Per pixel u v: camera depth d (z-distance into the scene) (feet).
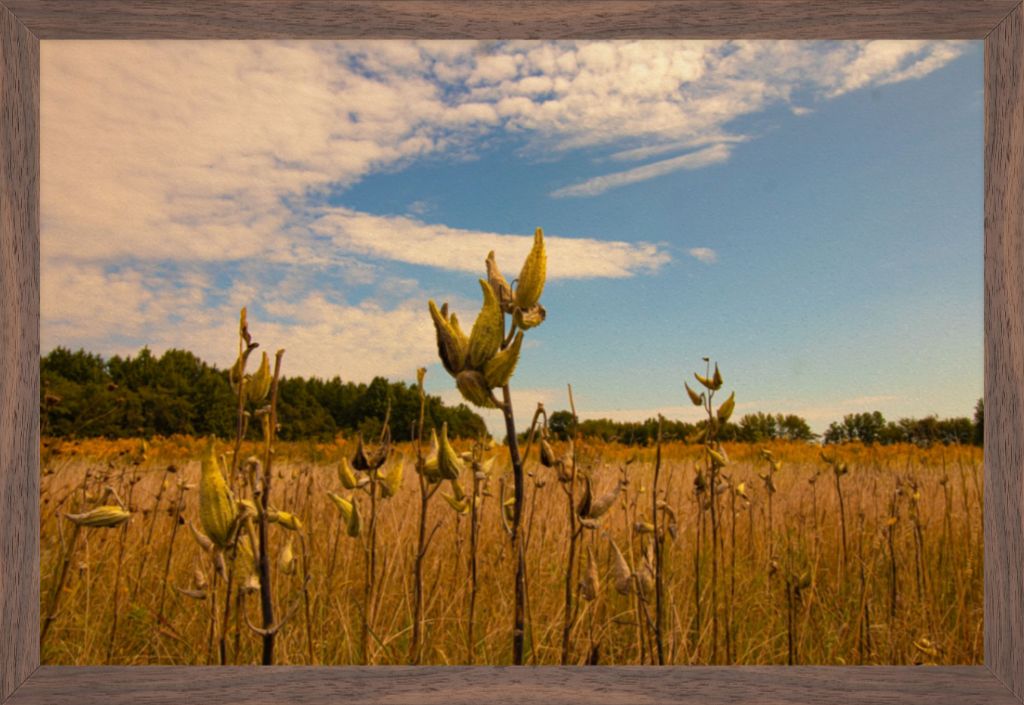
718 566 7.52
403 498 7.25
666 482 7.20
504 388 2.24
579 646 5.65
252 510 2.60
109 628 6.39
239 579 3.16
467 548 6.77
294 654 5.57
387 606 6.29
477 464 4.20
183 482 6.72
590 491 3.43
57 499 6.60
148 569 6.97
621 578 3.69
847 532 8.38
